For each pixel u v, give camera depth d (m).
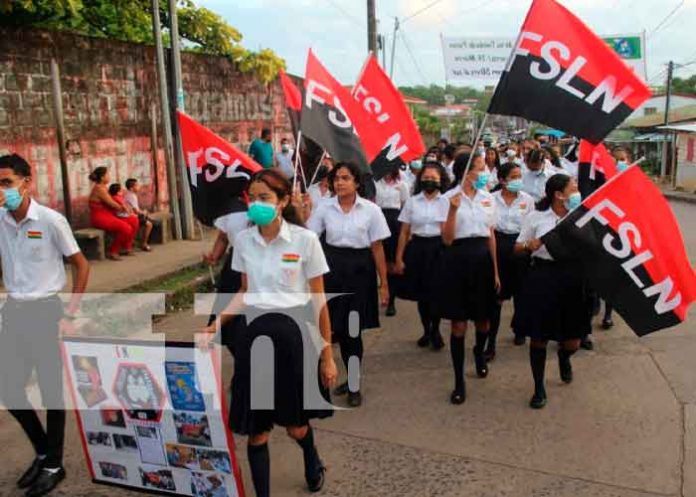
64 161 8.84
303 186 6.28
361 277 4.91
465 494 3.67
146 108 10.63
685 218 15.87
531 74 4.62
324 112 5.55
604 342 6.22
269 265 3.35
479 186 4.88
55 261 3.73
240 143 13.92
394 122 6.45
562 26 4.55
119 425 3.50
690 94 40.31
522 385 5.21
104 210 8.94
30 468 3.86
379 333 6.67
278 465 4.04
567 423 4.52
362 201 4.94
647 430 4.38
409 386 5.24
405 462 4.03
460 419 4.62
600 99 4.46
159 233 10.34
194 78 12.06
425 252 5.99
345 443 4.29
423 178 5.88
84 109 9.27
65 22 11.05
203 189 5.21
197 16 12.80
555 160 8.53
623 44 21.39
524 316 4.74
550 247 4.50
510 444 4.23
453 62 20.41
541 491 3.68
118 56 9.91
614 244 4.41
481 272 4.84
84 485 3.82
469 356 5.93
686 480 3.76
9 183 3.53
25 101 8.22
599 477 3.82
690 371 5.41
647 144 33.34
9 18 8.55
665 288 4.36
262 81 14.47
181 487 3.50
